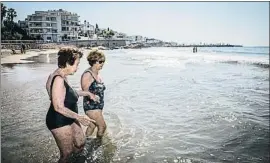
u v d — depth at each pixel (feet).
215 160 12.99
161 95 30.81
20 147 13.83
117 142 14.80
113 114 21.24
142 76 50.06
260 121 20.11
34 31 371.15
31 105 22.99
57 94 10.39
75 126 11.91
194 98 29.35
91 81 14.39
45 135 15.76
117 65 81.66
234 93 33.65
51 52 189.78
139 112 22.41
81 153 12.49
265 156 13.57
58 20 379.55
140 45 599.57
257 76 57.88
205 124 19.25
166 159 12.92
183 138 16.11
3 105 22.80
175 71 63.62
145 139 15.66
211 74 60.44
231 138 16.28
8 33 254.27
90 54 14.33
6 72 51.42
